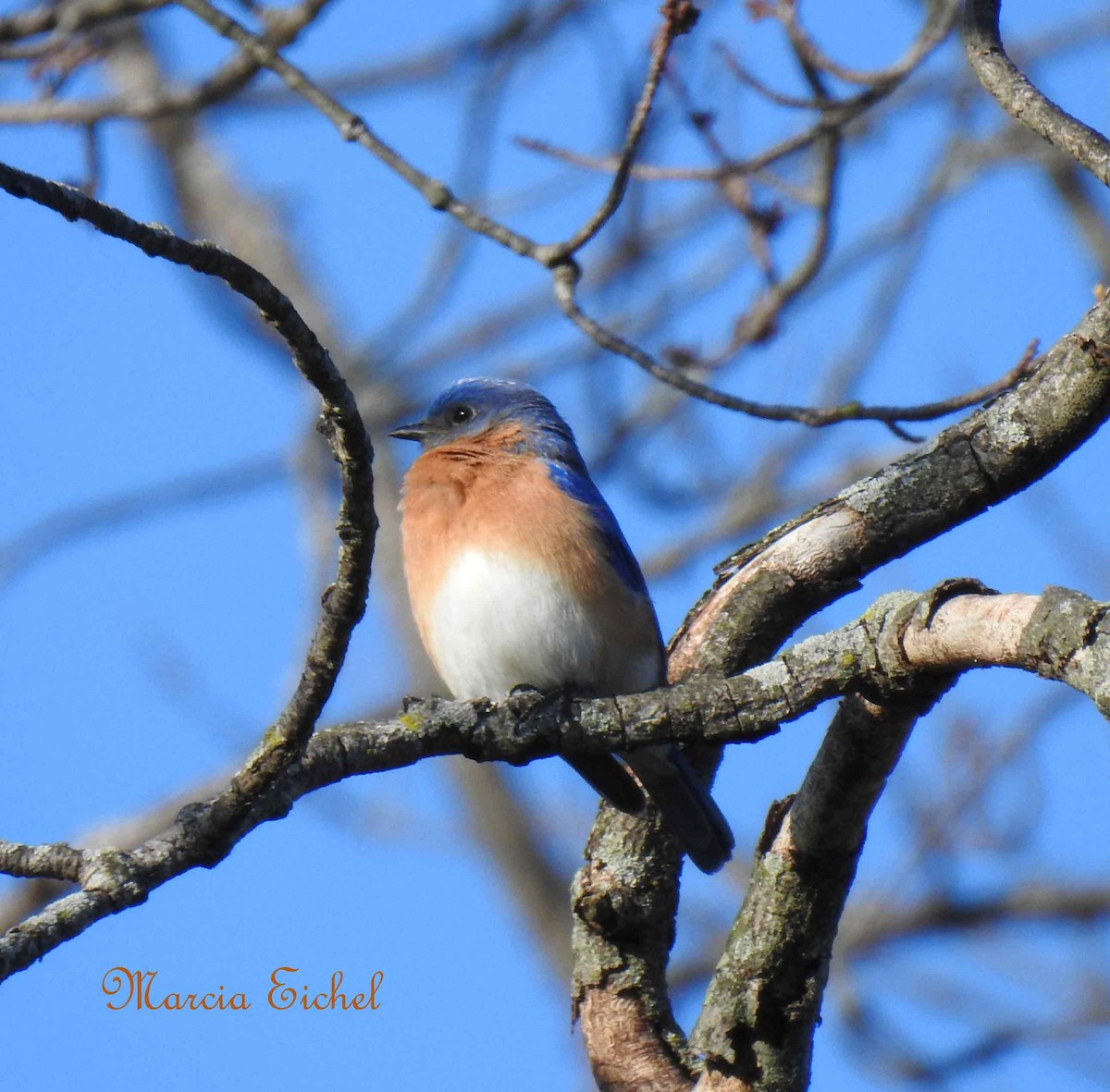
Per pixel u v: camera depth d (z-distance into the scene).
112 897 6.53
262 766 6.75
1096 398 8.04
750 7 12.00
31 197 6.05
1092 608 6.38
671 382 10.30
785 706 7.47
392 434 12.90
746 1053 8.05
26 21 13.72
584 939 9.58
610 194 10.48
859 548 9.56
